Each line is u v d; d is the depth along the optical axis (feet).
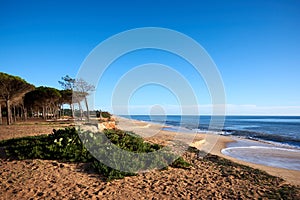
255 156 48.24
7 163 26.05
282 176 29.40
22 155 27.86
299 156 48.83
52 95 141.18
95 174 23.66
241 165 32.73
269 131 128.36
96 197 18.52
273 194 20.81
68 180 21.85
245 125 197.88
